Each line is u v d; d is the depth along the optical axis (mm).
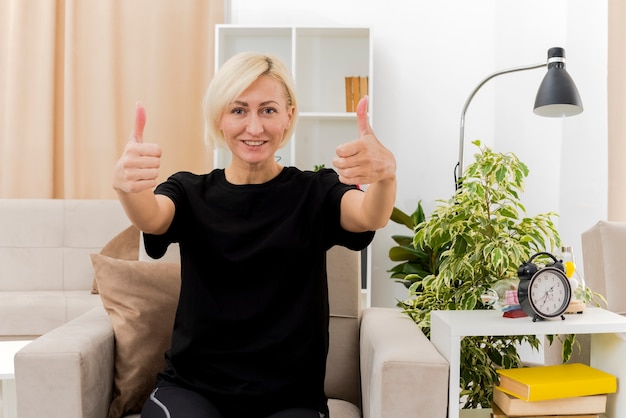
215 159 3244
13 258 3131
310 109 3463
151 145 1081
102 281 1565
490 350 1839
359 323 1763
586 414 1472
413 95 3463
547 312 1463
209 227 1297
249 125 1277
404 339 1423
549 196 3129
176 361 1288
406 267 2879
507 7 3301
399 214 2998
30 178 3400
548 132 3141
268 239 1272
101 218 3180
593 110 2910
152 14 3410
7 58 3400
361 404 1682
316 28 3221
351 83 3344
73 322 1546
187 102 3434
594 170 2900
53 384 1262
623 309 2047
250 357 1252
